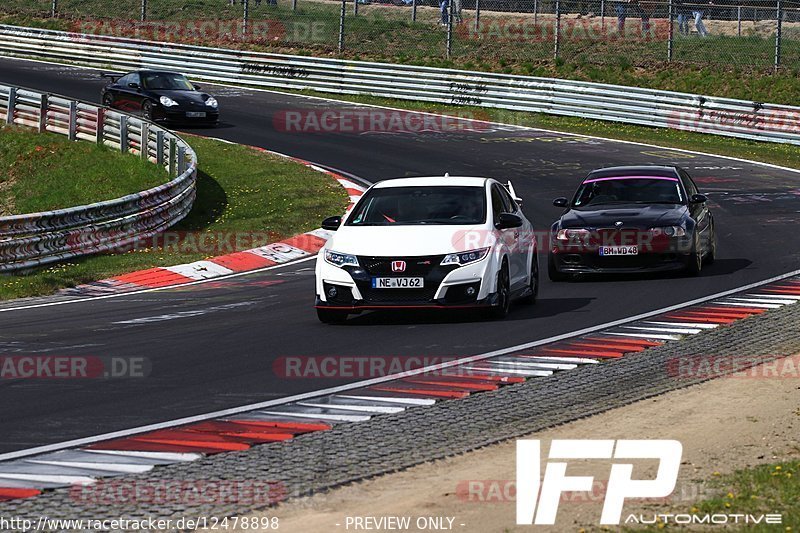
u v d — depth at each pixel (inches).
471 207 1788.9
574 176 3705.7
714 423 1134.4
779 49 5177.2
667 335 1605.6
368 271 1678.2
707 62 5364.2
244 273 2470.5
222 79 5723.4
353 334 1649.9
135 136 3880.4
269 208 3297.2
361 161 3981.3
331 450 1037.8
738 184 3572.8
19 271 2385.6
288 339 1624.0
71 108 4035.4
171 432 1113.4
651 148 4259.4
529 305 1909.4
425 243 1685.5
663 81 5265.8
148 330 1738.4
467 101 5108.3
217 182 3651.6
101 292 2223.2
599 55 5585.6
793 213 3065.9
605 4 6033.5
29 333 1732.3
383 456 1017.5
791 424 1130.7
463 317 1775.3
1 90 4330.7
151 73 4608.8
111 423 1153.4
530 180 3641.7
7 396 1288.1
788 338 1565.0
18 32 6314.0
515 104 5014.8
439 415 1167.0
